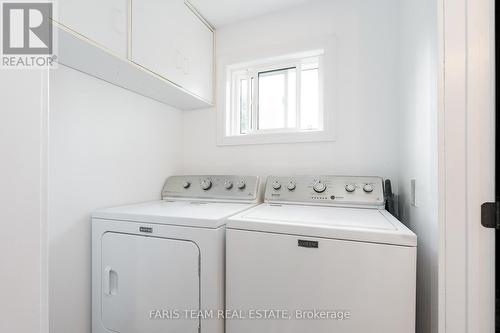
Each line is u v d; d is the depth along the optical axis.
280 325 0.94
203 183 1.70
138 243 1.15
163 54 1.39
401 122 1.39
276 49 1.78
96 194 1.33
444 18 0.76
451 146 0.75
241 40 1.90
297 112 1.82
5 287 0.45
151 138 1.73
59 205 1.16
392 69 1.50
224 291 1.06
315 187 1.46
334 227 0.89
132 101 1.57
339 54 1.63
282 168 1.77
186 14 1.61
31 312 0.48
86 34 0.97
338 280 0.87
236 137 1.89
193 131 2.04
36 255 0.49
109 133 1.41
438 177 0.77
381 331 0.82
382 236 0.82
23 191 0.47
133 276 1.16
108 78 1.35
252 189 1.58
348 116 1.60
